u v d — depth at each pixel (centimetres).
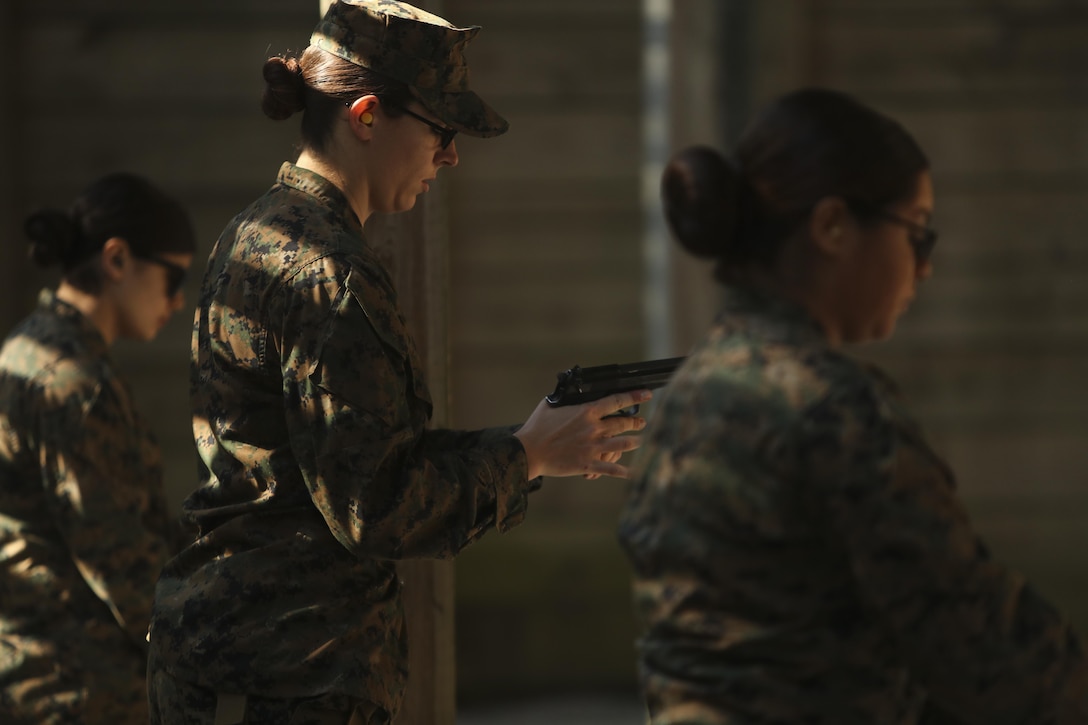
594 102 1498
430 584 736
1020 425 1532
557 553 1505
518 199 1506
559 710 1452
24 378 772
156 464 809
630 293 1520
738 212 452
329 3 684
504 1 1483
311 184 600
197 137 1472
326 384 550
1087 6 1489
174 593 590
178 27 1465
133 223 808
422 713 737
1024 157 1506
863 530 407
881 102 1498
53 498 757
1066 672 419
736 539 425
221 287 591
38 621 779
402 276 733
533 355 1523
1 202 1438
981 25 1492
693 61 1012
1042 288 1521
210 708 568
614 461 663
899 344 1527
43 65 1455
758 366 431
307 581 573
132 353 1465
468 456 599
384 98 596
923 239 454
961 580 406
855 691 421
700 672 428
